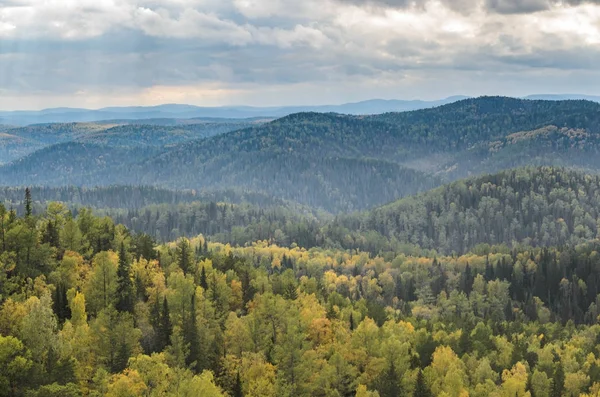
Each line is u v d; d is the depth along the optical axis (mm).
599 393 106062
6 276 100688
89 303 104250
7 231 108062
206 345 98062
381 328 116625
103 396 70438
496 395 98438
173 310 104938
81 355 80688
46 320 74875
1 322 79688
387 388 93062
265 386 85375
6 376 63188
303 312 118500
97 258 107125
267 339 102875
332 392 92062
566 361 123438
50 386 62156
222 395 80250
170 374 75562
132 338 87000
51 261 111438
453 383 95625
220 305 120875
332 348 106188
